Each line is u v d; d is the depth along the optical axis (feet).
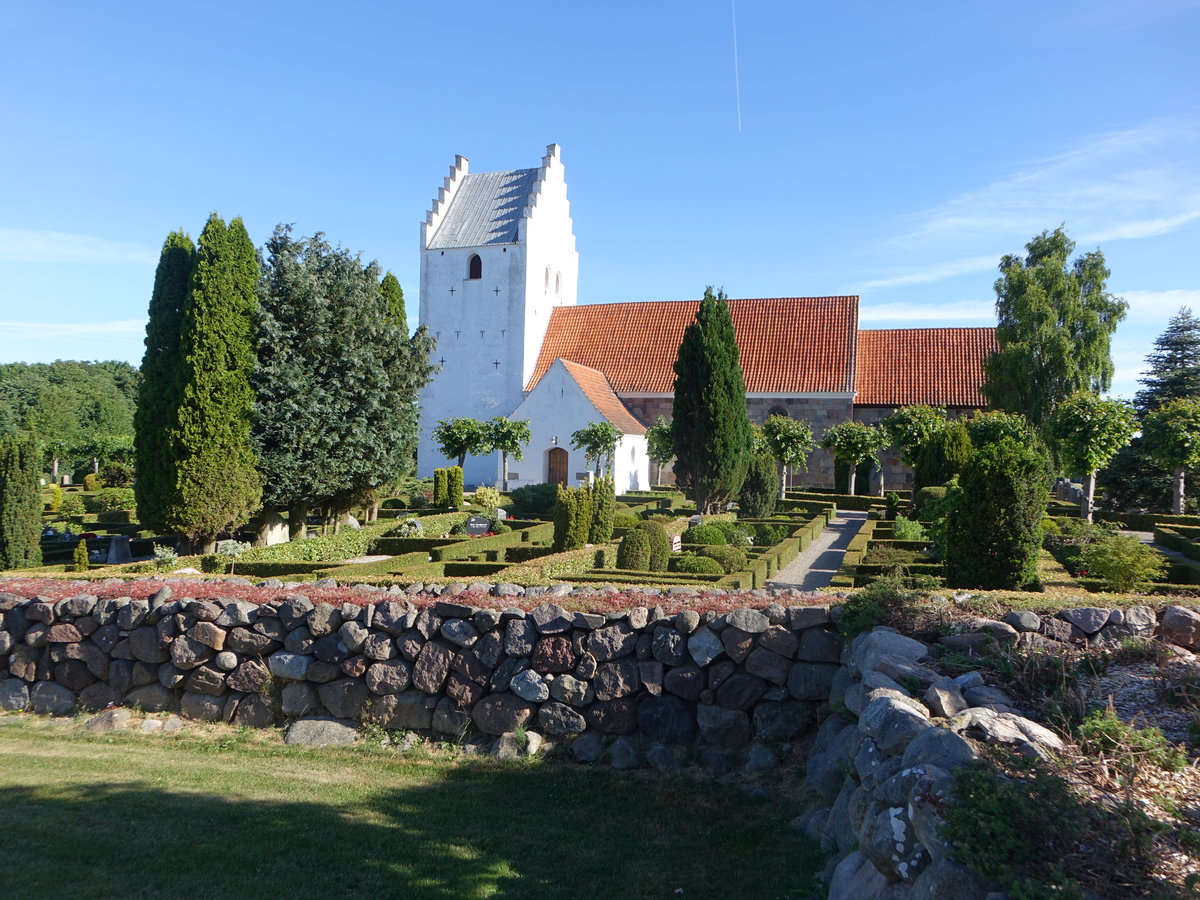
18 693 25.18
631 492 123.34
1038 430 104.27
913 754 11.44
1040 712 14.40
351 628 22.21
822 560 63.41
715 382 84.28
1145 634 18.69
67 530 80.59
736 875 14.82
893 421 102.53
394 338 66.39
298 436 58.49
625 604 21.98
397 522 75.46
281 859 15.23
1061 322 119.24
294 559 53.78
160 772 19.92
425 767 20.21
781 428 107.65
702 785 18.83
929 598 20.11
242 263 55.88
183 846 15.62
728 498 86.22
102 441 159.74
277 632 22.99
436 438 120.26
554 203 146.92
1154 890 9.00
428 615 21.97
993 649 16.80
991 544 30.73
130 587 26.35
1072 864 9.44
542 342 144.77
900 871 10.34
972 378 126.72
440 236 142.72
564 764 20.04
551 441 121.29
